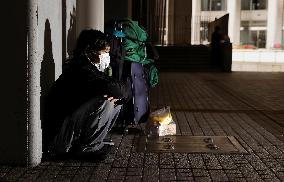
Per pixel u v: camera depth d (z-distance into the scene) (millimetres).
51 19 4523
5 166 4055
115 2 13281
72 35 6004
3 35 3881
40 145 4188
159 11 25500
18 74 3918
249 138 5496
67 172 3920
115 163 4238
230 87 12594
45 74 4324
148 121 5492
